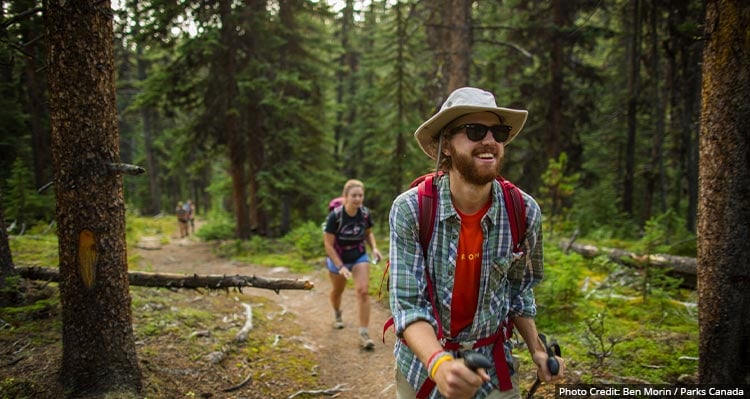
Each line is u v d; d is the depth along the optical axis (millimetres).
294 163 13664
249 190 14859
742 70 2344
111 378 2992
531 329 1874
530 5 12430
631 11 11156
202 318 4801
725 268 2461
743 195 2393
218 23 11984
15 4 5418
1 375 3070
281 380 3861
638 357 3781
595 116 15641
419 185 1769
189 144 12961
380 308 6301
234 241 12398
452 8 9555
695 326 4602
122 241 3059
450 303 1707
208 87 12266
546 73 12930
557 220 9617
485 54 13523
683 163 10766
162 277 4363
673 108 10805
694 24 4445
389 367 4340
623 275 6324
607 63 16234
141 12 10023
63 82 2766
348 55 22156
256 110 12945
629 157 11977
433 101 12047
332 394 3752
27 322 3980
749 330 2434
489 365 1286
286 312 5883
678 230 7832
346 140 20453
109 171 2900
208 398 3359
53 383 2998
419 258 1692
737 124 2377
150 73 12867
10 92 11719
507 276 1934
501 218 1715
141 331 4102
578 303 5055
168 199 35750
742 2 2312
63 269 2938
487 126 1611
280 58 13695
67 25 2723
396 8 11594
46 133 11828
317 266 9250
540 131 13445
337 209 4867
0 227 4301
